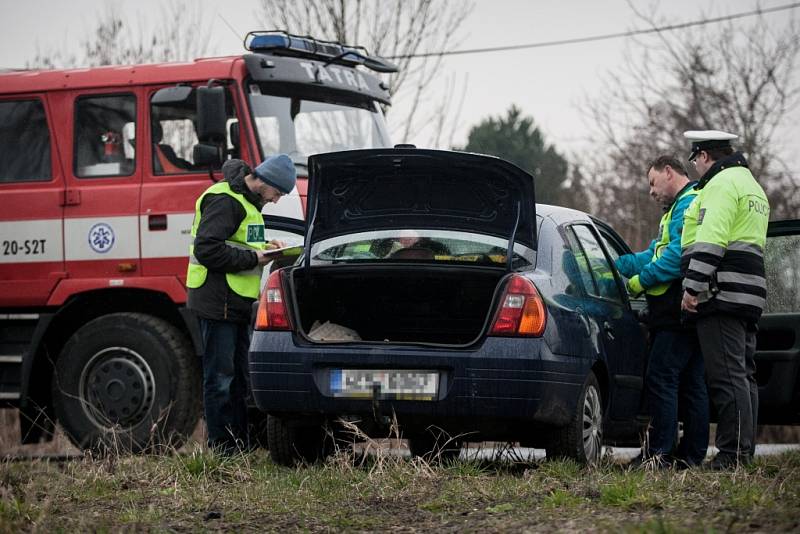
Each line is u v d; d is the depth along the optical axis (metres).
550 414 15.91
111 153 23.27
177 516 13.81
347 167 16.95
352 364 16.06
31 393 23.47
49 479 16.67
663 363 18.50
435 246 17.11
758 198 17.45
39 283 23.33
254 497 14.73
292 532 12.73
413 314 18.31
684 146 52.50
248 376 19.95
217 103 21.97
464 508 13.73
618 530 11.19
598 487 14.40
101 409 23.02
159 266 22.72
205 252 18.98
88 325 23.12
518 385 15.62
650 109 53.66
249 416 21.61
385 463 16.08
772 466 16.69
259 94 22.98
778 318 19.41
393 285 18.00
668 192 19.00
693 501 13.34
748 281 17.28
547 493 14.36
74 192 23.28
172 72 23.11
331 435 17.23
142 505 14.59
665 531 10.77
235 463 17.17
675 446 19.66
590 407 16.98
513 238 16.41
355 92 24.48
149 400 22.86
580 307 16.91
